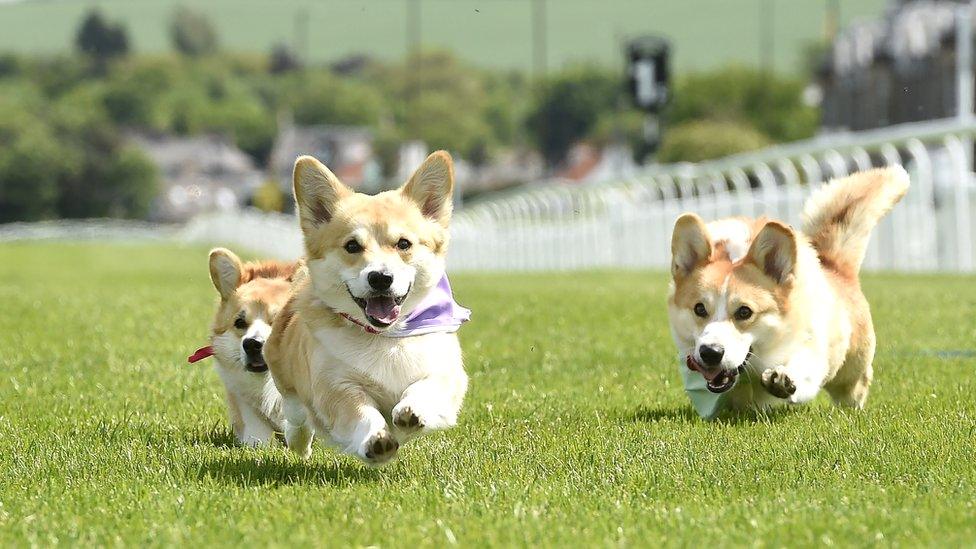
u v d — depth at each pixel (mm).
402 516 6668
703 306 9180
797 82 98125
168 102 191125
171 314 17781
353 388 7508
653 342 14055
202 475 7809
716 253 9508
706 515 6570
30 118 149750
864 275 22984
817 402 10328
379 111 196750
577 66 170125
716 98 95500
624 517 6566
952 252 23625
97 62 197750
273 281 9719
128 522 6652
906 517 6348
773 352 9188
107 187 151125
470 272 37750
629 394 11016
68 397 11047
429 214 8070
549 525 6398
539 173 163375
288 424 8648
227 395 9641
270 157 192125
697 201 30594
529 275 31828
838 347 9492
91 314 17812
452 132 177250
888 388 10750
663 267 31516
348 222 7719
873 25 61469
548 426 9516
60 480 7688
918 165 24094
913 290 18734
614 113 159750
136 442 8891
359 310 7645
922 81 53156
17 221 145375
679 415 9875
